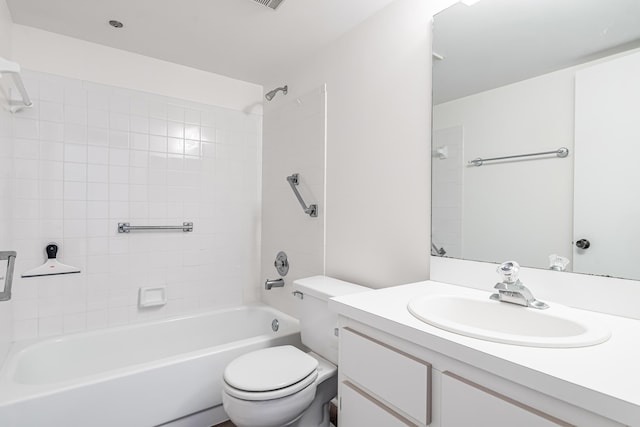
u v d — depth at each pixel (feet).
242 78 8.55
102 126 6.89
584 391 1.89
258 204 8.95
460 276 4.39
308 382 4.59
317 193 6.84
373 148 5.59
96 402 4.62
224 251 8.44
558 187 3.56
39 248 6.27
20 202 6.09
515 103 3.91
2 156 5.24
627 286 3.10
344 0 5.28
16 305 6.05
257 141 8.93
